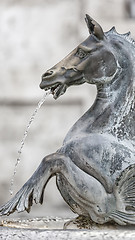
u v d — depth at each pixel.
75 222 2.51
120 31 6.09
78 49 2.54
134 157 2.46
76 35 6.26
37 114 6.24
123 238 2.24
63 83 2.54
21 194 2.46
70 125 6.22
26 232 2.28
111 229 2.44
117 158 2.44
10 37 6.34
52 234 2.26
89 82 2.55
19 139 6.28
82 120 2.56
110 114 2.51
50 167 2.42
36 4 6.34
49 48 6.29
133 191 2.41
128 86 2.52
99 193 2.40
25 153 6.25
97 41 2.53
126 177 2.39
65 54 6.27
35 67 6.30
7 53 6.33
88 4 6.18
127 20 6.11
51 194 6.05
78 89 6.19
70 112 6.21
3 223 2.78
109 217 2.42
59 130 6.22
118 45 2.53
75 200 2.44
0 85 6.31
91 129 2.51
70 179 2.41
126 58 2.52
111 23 6.11
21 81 6.30
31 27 6.33
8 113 6.28
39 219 2.82
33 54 6.31
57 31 6.29
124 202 2.41
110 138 2.48
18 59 6.32
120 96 2.52
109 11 6.14
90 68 2.52
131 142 2.50
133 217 2.41
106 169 2.43
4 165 6.24
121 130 2.50
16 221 2.80
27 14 6.34
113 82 2.53
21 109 6.30
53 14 6.30
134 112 2.52
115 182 2.39
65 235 2.25
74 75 2.53
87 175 2.42
